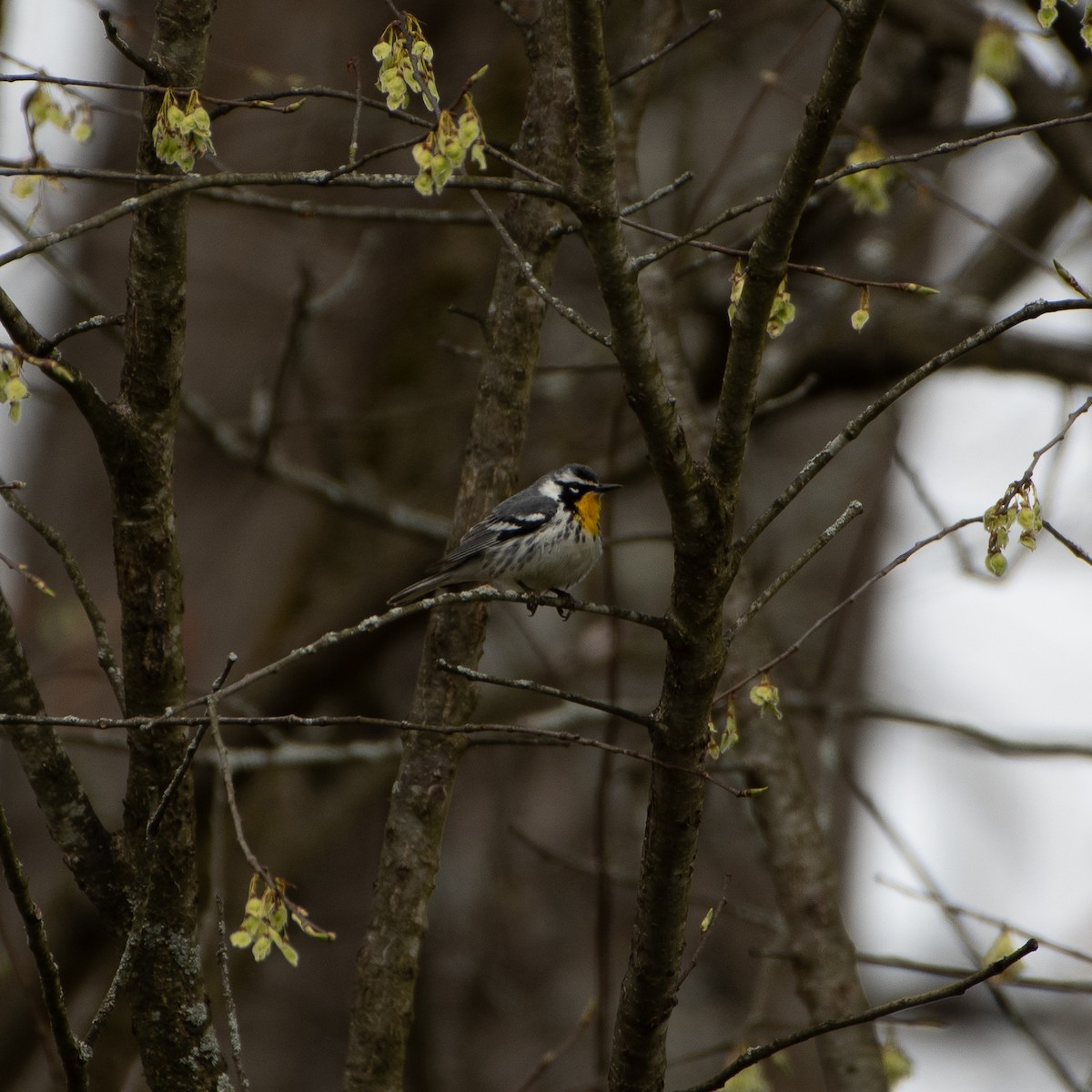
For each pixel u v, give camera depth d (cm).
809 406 1529
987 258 1570
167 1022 662
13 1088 1123
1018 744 1163
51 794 670
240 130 1606
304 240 1306
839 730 1398
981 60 1057
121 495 673
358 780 1343
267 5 1622
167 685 679
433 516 1462
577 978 1283
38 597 1462
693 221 1093
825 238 1449
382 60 582
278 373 1231
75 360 1544
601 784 935
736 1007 1280
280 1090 1264
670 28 1080
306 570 1443
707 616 594
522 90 1541
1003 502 595
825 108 552
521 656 1381
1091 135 1151
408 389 1558
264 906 542
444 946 1291
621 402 1120
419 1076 1244
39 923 561
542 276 850
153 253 659
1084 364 1451
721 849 1339
